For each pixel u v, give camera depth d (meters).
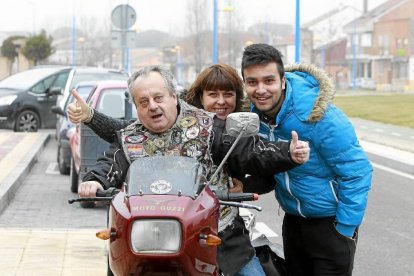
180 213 3.79
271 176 5.12
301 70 5.13
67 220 10.26
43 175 14.70
